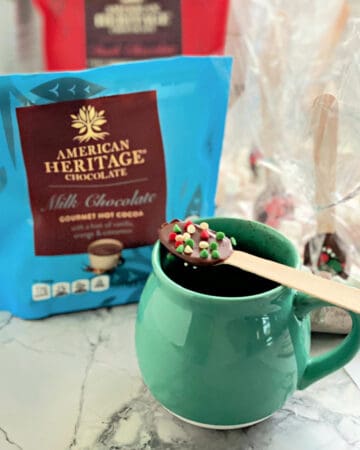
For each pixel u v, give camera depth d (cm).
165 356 42
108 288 58
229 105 67
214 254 43
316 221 56
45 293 56
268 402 42
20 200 53
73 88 50
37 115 50
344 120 54
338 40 57
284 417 48
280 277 40
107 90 51
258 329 40
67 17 61
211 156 57
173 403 43
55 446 45
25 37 62
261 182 66
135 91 51
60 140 51
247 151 68
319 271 56
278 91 62
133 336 55
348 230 56
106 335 56
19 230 54
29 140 50
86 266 56
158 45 63
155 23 62
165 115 53
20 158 51
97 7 61
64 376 51
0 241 54
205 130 56
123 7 61
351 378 51
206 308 39
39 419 47
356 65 54
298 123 59
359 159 54
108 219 55
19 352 53
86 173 53
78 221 54
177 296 40
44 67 63
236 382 41
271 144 63
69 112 50
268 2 61
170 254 47
